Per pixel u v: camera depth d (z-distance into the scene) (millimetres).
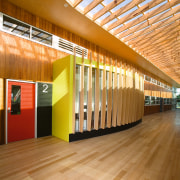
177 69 10750
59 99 4715
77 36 6082
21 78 4273
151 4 3619
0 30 3859
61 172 2488
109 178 2334
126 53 7641
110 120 5566
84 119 5012
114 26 4949
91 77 4930
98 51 7121
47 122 4922
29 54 4504
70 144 4051
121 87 6055
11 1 4020
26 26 4496
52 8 4266
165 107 18328
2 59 3877
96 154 3363
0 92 3832
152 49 6891
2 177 2293
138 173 2518
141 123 8148
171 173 2531
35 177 2311
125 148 3854
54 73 5074
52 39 5164
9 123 4023
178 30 4719
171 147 3994
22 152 3367
